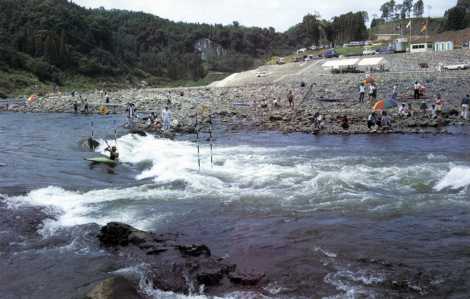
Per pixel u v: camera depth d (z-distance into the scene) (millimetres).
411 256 11469
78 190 17953
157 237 12727
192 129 36906
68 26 163500
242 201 16688
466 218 14336
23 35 145125
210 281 10164
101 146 28078
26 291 9969
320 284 10031
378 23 199750
